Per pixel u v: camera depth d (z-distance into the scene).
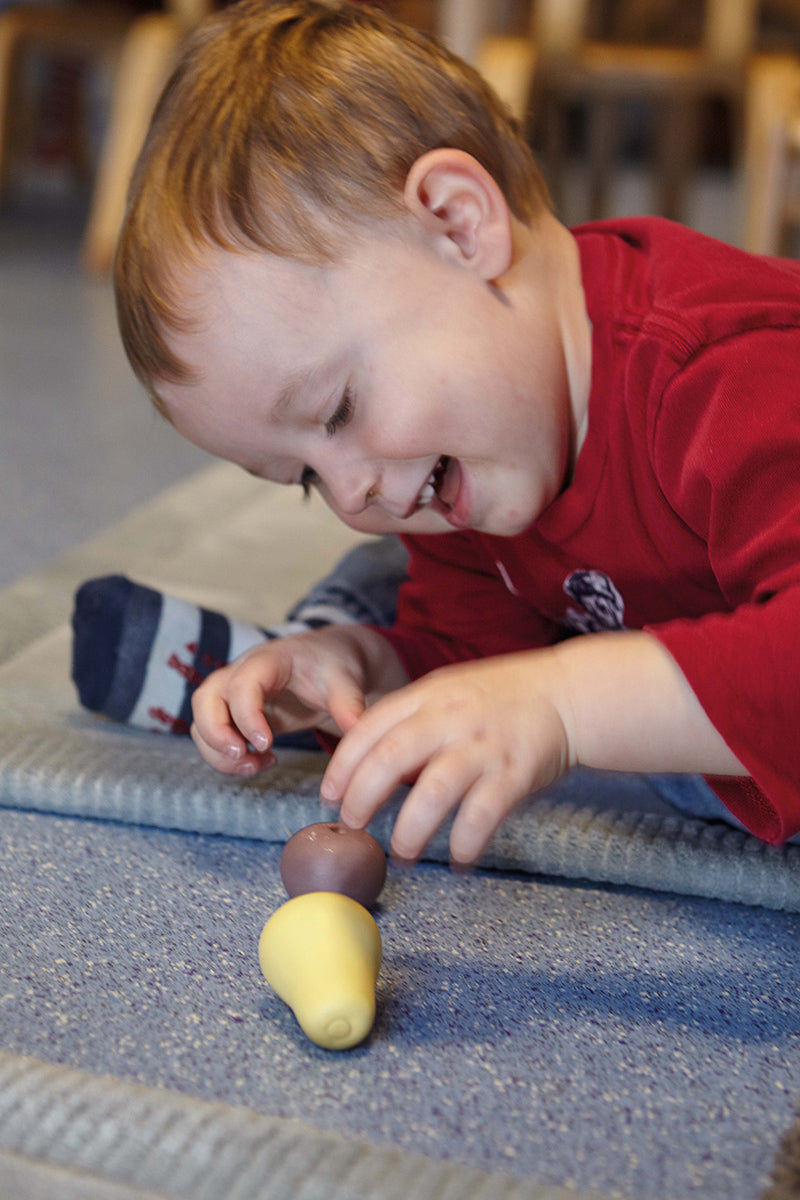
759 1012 0.55
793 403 0.60
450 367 0.65
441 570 0.83
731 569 0.60
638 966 0.58
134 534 1.23
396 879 0.66
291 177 0.64
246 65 0.69
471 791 0.52
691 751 0.54
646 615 0.73
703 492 0.61
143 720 0.79
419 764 0.53
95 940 0.59
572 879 0.66
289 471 0.69
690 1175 0.44
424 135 0.68
